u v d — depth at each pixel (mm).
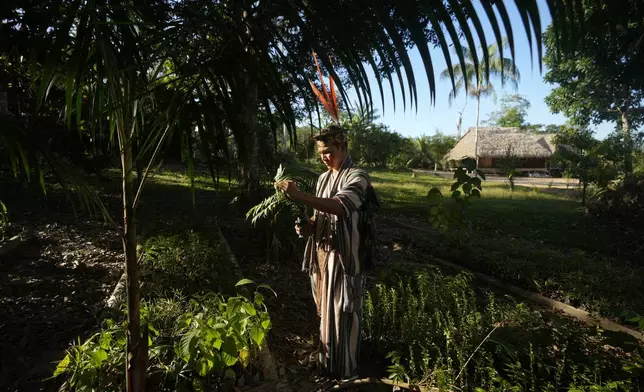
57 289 3762
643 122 16812
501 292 4594
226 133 1794
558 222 9414
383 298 3207
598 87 16062
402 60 983
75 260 4590
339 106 2332
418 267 4410
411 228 7801
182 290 3486
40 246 5078
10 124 1279
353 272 2361
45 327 3025
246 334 2467
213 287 3654
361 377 2582
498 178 30422
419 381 2373
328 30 1076
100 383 2031
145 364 1779
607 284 4480
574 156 12227
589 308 4059
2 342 2771
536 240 7336
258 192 5973
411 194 14195
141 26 1362
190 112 1589
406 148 39875
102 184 9289
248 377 2393
